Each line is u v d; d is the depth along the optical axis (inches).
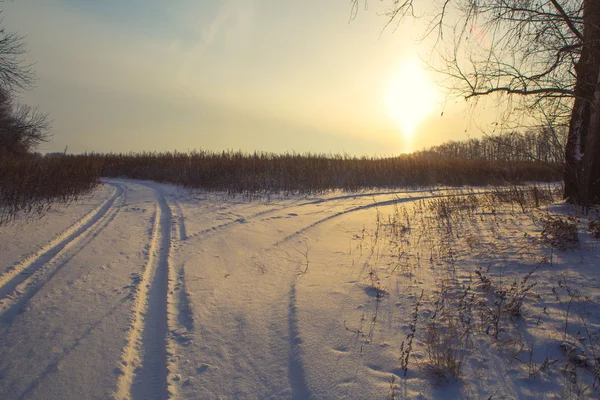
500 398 109.0
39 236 320.2
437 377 119.3
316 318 166.9
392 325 157.8
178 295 200.8
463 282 199.6
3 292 201.9
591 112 323.9
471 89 322.3
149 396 121.0
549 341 136.5
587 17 277.9
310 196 623.5
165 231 353.7
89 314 176.4
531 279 193.9
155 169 1003.3
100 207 492.1
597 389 109.9
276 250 285.3
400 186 821.9
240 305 185.8
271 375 128.3
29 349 146.6
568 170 362.9
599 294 168.4
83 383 125.8
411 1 275.4
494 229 306.0
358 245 295.3
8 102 773.9
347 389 117.0
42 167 642.8
